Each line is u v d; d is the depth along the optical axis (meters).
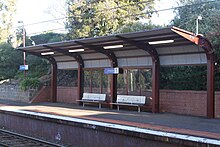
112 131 10.76
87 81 21.41
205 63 14.43
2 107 18.84
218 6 23.77
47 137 13.74
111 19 26.67
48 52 21.14
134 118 13.70
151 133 9.52
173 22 25.09
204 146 8.25
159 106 16.78
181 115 15.34
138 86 18.27
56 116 13.69
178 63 15.48
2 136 14.16
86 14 27.70
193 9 24.64
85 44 17.09
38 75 29.28
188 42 14.25
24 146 11.84
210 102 14.11
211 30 18.61
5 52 31.52
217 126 11.53
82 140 11.97
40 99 23.69
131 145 10.19
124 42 15.78
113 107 18.39
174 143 8.91
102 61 19.44
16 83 27.12
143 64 17.14
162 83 19.41
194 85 17.98
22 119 15.58
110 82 18.84
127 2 27.94
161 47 15.70
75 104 21.58
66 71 27.09
